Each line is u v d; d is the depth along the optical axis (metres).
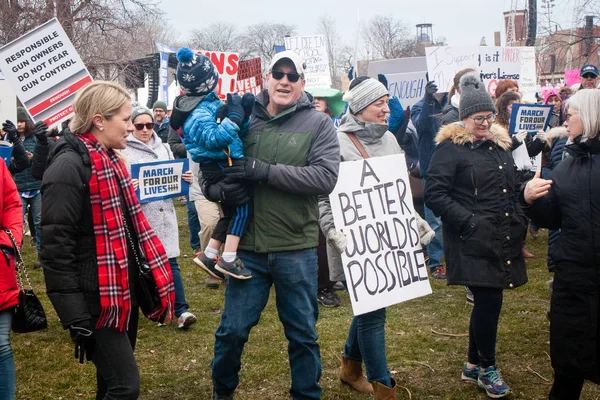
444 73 9.18
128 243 3.27
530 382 4.61
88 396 4.57
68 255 3.05
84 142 3.18
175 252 5.94
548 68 25.94
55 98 5.70
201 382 4.78
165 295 3.32
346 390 4.54
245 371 4.94
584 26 19.81
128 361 3.21
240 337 3.73
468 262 4.31
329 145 3.76
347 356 4.50
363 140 4.39
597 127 3.37
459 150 4.45
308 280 3.77
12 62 5.61
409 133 7.75
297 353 3.80
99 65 19.06
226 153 3.60
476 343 4.54
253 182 3.70
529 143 6.08
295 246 3.71
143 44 22.83
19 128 8.88
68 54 5.70
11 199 3.58
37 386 4.71
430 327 5.85
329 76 10.76
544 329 5.68
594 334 3.37
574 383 3.54
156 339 5.72
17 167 6.84
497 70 9.46
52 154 3.21
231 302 3.75
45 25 5.64
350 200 4.13
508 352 5.18
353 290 4.03
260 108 3.80
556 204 3.54
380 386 4.03
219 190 3.63
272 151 3.72
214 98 3.72
